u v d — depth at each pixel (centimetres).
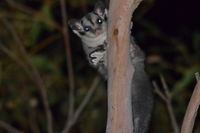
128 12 551
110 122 589
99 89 1208
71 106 955
